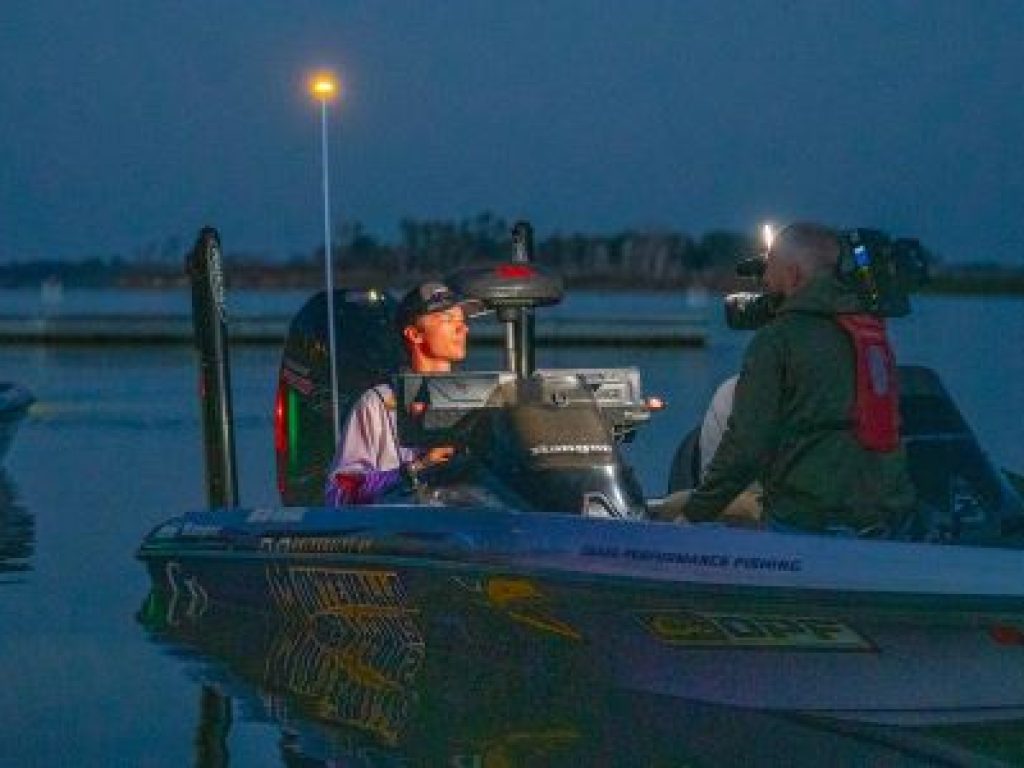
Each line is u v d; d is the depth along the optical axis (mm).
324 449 7836
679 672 5699
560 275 6543
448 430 6219
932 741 5320
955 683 5309
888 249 5527
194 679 6203
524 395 6273
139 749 5344
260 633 6883
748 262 6062
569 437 6184
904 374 6086
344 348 7816
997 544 5727
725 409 6379
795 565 5316
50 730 5566
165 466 12391
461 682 6055
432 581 6082
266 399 18438
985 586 5125
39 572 8266
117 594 7727
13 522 9805
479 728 5473
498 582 5852
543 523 5781
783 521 5504
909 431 5984
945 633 5227
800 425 5430
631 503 6164
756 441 5410
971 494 5930
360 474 6559
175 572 7359
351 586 6438
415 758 5199
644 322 29828
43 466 12406
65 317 30547
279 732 5508
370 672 6227
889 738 5359
